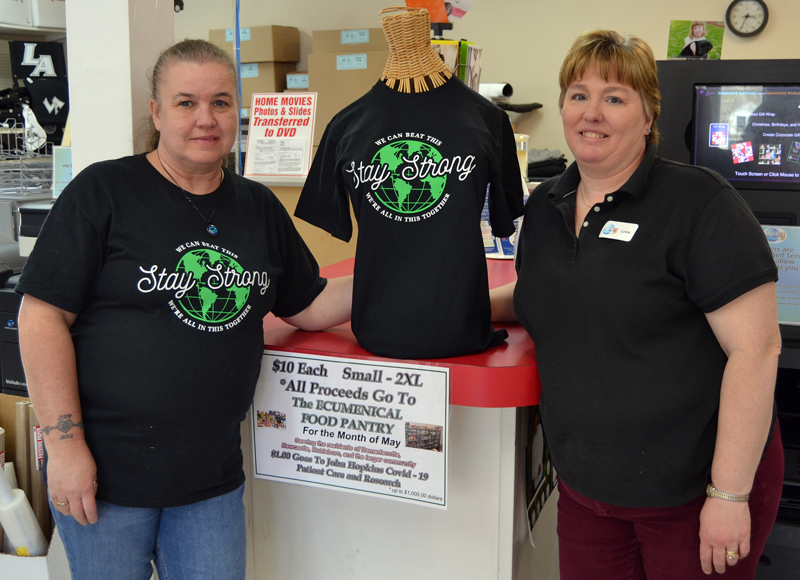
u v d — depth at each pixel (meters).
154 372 1.23
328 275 2.06
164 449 1.26
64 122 4.39
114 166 1.27
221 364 1.29
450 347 1.39
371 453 1.48
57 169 2.75
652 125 1.28
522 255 1.40
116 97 1.82
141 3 1.81
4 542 1.80
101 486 1.25
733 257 1.11
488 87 4.74
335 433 1.50
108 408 1.24
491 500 1.56
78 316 1.27
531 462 1.72
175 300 1.24
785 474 2.10
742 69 1.91
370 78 3.23
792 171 1.91
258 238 1.36
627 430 1.19
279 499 1.77
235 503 1.39
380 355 1.44
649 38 5.02
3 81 4.68
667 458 1.18
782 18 4.70
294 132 2.61
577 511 1.35
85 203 1.21
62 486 1.20
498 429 1.52
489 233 2.43
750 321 1.12
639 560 1.36
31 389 1.21
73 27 1.82
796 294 1.94
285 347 1.53
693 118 1.97
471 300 1.38
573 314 1.23
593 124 1.20
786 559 2.10
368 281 1.42
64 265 1.19
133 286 1.22
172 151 1.25
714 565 1.18
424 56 1.36
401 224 1.36
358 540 1.71
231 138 1.29
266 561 1.81
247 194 1.39
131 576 1.31
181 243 1.25
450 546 1.62
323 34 5.12
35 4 4.36
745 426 1.12
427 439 1.42
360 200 1.39
